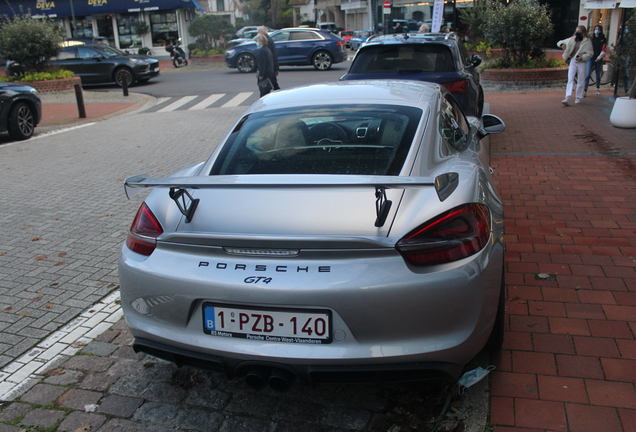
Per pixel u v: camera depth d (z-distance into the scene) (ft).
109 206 20.02
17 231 17.47
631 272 12.22
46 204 20.53
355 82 12.34
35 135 37.70
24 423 8.29
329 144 9.21
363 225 7.09
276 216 7.38
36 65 62.08
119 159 28.60
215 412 8.42
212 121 40.22
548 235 14.79
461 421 7.89
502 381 8.72
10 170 26.84
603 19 66.54
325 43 72.13
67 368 9.73
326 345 7.07
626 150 24.02
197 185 6.50
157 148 31.27
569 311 10.72
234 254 7.31
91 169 26.43
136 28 110.63
